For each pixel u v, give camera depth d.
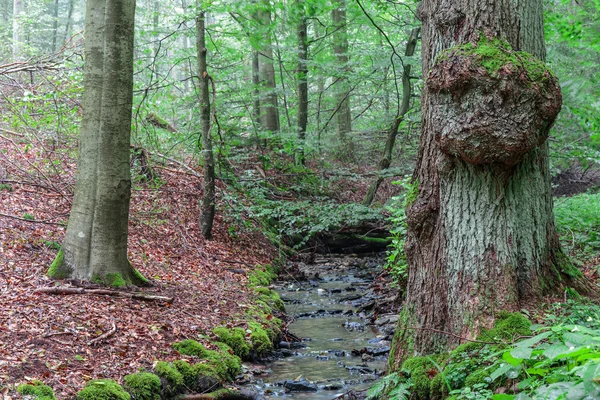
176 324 6.40
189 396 5.18
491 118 4.10
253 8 10.73
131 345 5.56
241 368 6.21
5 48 17.34
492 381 3.62
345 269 13.17
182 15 11.05
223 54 14.56
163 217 11.26
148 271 8.40
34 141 10.31
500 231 4.41
